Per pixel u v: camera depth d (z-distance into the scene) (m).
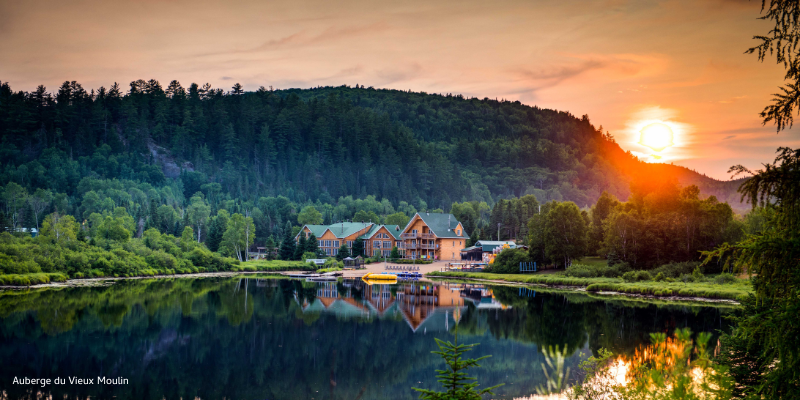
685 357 14.54
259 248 171.50
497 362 42.09
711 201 92.06
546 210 162.25
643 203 108.06
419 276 113.69
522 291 85.88
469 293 84.19
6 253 86.75
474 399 17.75
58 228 106.06
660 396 15.22
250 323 57.34
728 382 15.21
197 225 166.00
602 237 113.00
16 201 168.25
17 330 50.84
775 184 13.80
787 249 12.93
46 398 33.12
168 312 62.62
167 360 42.22
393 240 147.00
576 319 59.19
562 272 99.69
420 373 40.25
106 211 164.88
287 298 77.06
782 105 14.23
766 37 14.38
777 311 13.66
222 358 43.34
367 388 36.66
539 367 40.44
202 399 34.00
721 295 68.19
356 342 49.69
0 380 36.19
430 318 61.25
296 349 46.88
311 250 141.88
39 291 77.00
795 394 13.14
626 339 48.34
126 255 107.19
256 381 37.84
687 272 82.81
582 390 26.33
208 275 116.44
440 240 142.50
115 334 50.38
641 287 75.94
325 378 38.94
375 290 88.75
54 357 42.03
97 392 34.56
